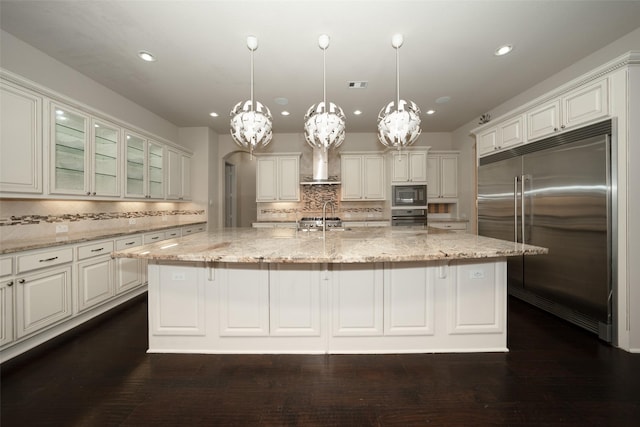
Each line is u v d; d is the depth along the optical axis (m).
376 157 5.18
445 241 2.11
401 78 3.11
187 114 4.30
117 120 3.16
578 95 2.29
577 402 1.51
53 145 2.41
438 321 2.02
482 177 3.51
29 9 2.00
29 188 2.21
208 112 4.21
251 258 1.54
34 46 2.46
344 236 2.45
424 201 4.82
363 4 1.97
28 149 2.20
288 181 5.20
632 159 1.99
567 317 2.48
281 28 2.22
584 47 2.53
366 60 2.72
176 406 1.49
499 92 3.53
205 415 1.43
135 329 2.42
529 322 2.51
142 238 3.33
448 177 5.07
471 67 2.88
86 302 2.54
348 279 1.99
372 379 1.72
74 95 2.89
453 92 3.52
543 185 2.63
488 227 3.38
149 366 1.86
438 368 1.83
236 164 7.53
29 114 2.21
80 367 1.85
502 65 2.84
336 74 3.01
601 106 2.12
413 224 4.82
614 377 1.72
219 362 1.91
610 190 2.09
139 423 1.38
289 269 1.99
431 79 3.15
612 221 2.08
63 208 2.84
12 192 2.09
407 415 1.42
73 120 2.63
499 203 3.19
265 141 2.24
